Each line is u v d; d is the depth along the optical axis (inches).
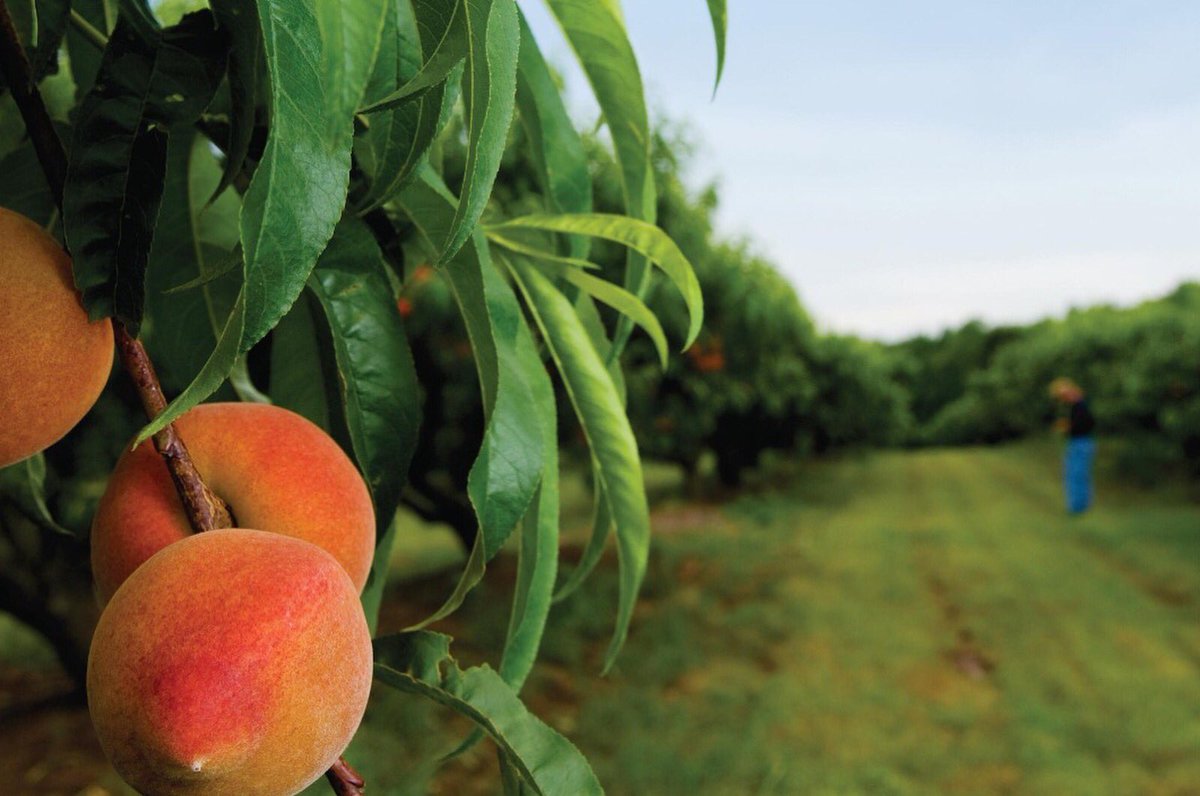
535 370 33.2
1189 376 699.4
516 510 28.4
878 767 226.5
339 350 29.4
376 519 29.9
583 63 35.5
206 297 36.8
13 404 23.2
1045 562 474.3
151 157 23.8
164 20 44.3
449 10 21.5
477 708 28.5
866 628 355.3
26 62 25.2
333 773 24.3
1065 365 1106.7
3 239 23.3
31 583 222.4
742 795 208.8
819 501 758.5
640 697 267.1
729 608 380.2
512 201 237.3
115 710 20.3
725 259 470.3
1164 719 257.9
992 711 274.5
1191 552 464.8
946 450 1605.6
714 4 29.0
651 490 823.1
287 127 18.0
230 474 25.6
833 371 879.1
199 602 20.9
